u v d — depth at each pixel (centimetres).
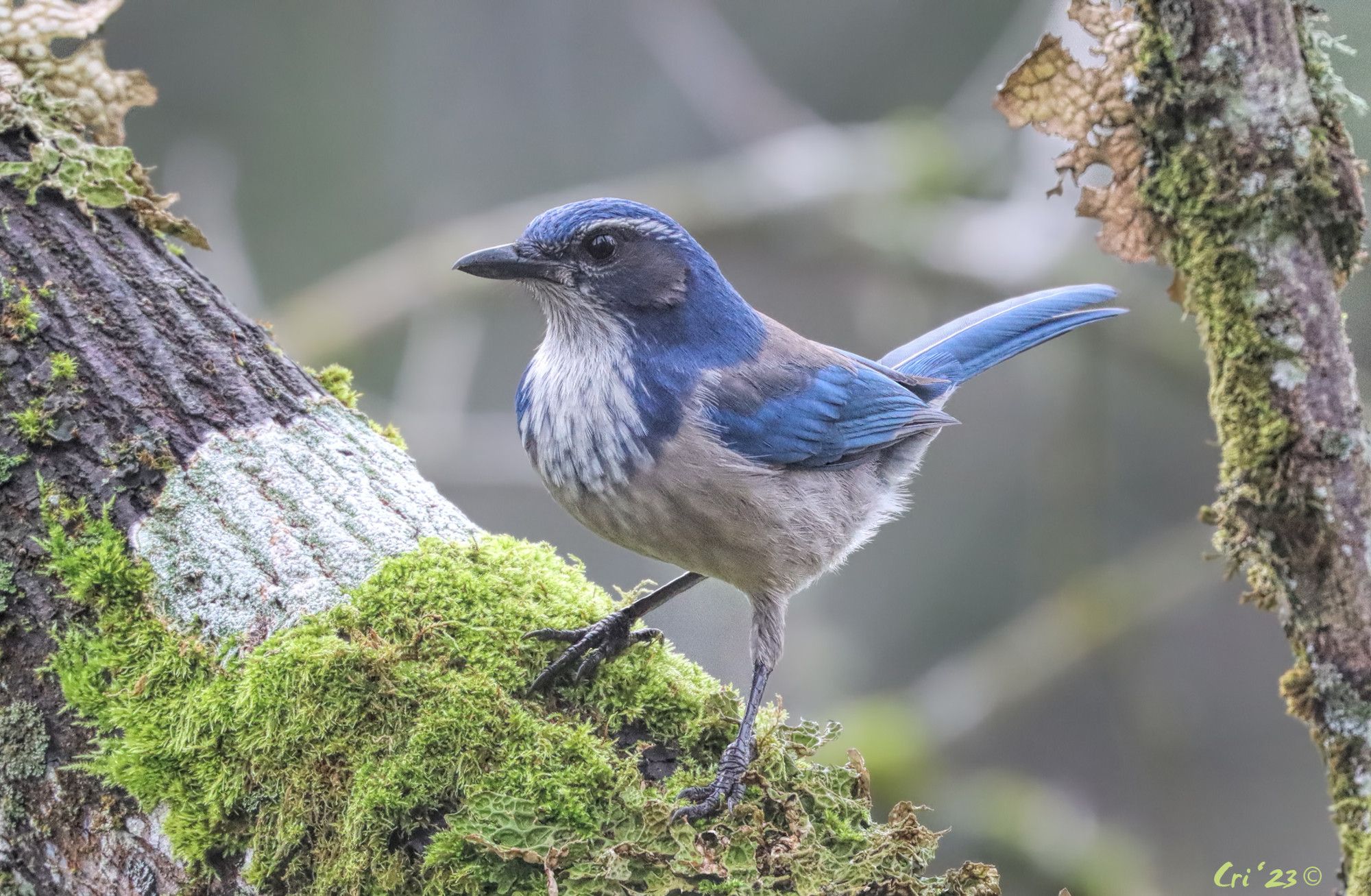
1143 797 1934
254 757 698
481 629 768
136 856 707
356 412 909
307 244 2300
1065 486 1962
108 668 736
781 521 933
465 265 962
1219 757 2314
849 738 1781
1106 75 777
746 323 1016
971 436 2375
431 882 664
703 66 2217
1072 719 2261
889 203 2103
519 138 2388
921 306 2267
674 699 790
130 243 879
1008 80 792
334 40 2319
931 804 1748
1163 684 2244
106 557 757
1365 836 652
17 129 877
